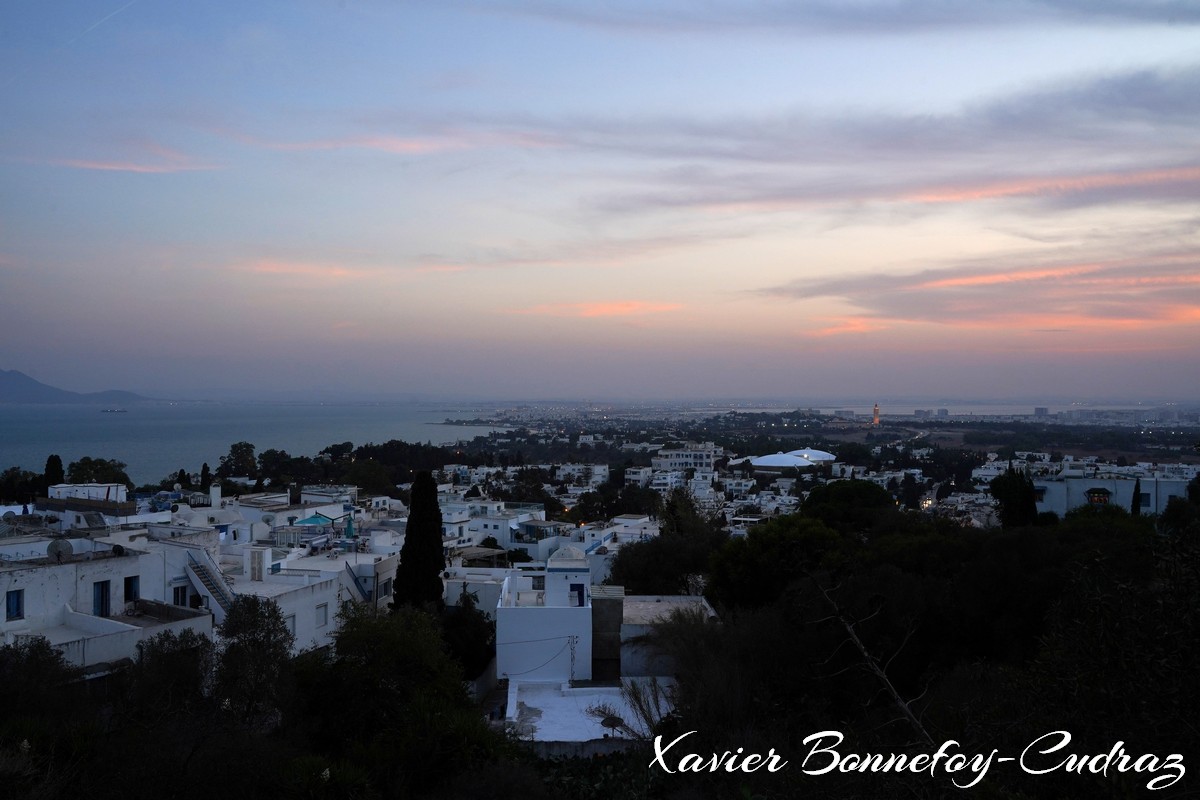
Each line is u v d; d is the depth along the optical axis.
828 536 33.75
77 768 15.48
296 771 16.55
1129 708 9.60
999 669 18.06
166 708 18.34
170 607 26.03
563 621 27.69
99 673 21.23
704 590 37.44
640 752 19.64
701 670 22.77
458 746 18.78
